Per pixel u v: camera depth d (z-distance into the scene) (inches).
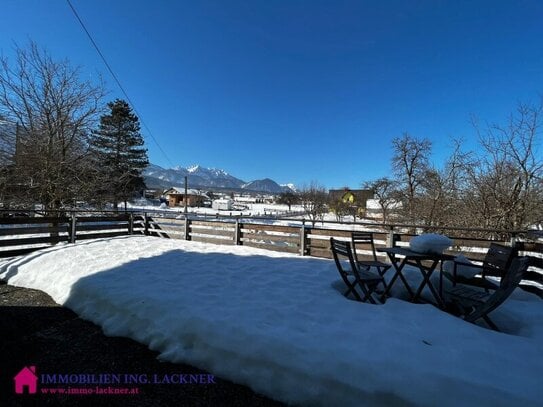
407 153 671.1
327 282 161.0
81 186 479.5
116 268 182.7
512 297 146.2
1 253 219.8
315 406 80.8
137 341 115.1
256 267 192.9
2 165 431.8
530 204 317.1
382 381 77.4
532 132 315.9
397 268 145.2
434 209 449.7
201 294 136.9
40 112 458.6
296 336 96.7
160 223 333.4
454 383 74.2
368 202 1184.2
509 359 83.3
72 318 135.9
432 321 107.0
